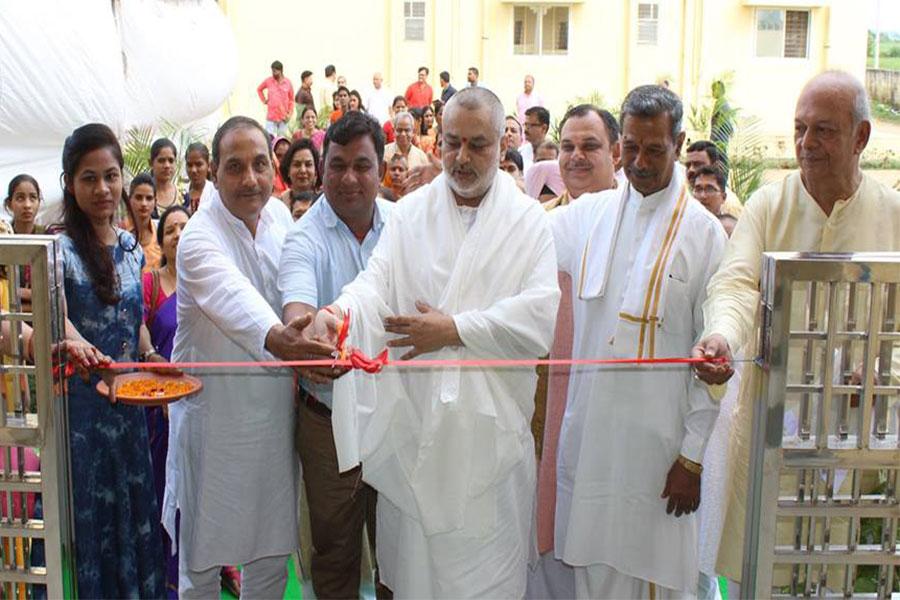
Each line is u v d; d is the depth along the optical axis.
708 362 2.58
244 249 3.06
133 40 12.14
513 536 2.82
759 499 2.46
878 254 2.38
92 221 3.00
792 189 2.79
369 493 3.24
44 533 2.41
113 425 2.99
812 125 2.64
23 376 2.37
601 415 2.90
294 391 3.12
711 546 2.96
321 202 3.14
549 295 2.70
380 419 2.71
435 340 2.59
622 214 2.92
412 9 18.78
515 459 2.75
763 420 2.43
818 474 2.44
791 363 2.60
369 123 3.05
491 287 2.68
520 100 18.17
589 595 3.01
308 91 17.08
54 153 9.82
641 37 19.27
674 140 2.80
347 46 18.75
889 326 2.38
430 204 2.76
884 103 20.36
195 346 3.05
